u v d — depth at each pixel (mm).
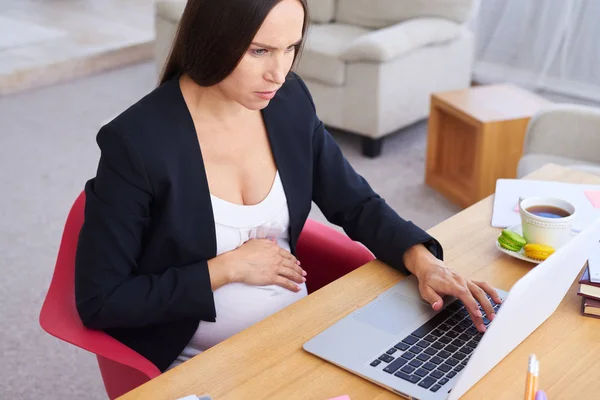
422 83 3766
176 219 1372
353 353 1187
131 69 4953
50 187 3406
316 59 3627
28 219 3135
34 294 2646
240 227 1446
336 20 4117
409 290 1376
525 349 1213
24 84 4566
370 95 3551
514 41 4504
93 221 1335
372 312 1302
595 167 2381
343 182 1589
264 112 1490
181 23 1280
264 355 1194
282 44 1230
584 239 1164
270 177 1486
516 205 1650
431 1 3818
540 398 943
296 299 1530
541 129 2527
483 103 3234
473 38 3990
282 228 1521
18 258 2857
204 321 1447
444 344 1212
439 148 3391
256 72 1251
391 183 3467
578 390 1130
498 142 3080
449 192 3320
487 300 1310
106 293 1334
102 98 4465
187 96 1400
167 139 1353
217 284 1419
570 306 1332
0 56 4750
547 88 4438
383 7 3926
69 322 1388
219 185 1431
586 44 4234
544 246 1453
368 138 3668
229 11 1199
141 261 1409
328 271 1709
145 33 5336
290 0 1221
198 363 1175
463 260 1478
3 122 4094
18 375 2281
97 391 2230
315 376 1147
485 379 1141
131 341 1438
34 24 5441
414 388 1103
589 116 2455
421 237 1447
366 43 3469
